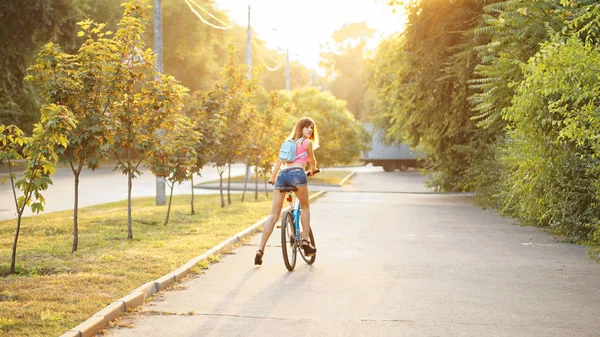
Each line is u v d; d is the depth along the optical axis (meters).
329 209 19.48
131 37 11.22
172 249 10.30
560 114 11.49
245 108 20.89
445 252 11.06
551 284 8.39
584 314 6.84
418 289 8.00
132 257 9.45
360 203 21.97
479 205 21.23
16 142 8.66
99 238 11.70
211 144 17.19
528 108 11.70
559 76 10.06
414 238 12.88
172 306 6.96
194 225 13.98
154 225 14.01
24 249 10.33
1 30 27.62
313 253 9.45
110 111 11.02
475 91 21.77
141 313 6.67
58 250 10.24
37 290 7.17
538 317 6.70
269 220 9.16
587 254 10.93
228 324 6.32
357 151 42.28
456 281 8.53
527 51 14.71
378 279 8.59
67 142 8.99
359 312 6.83
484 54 17.14
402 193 27.98
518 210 16.11
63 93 10.13
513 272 9.23
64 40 31.70
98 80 10.57
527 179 13.48
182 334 5.97
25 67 30.27
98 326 6.00
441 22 22.31
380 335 6.01
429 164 29.27
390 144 50.84
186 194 26.48
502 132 20.91
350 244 11.92
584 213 11.96
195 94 18.78
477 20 21.44
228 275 8.70
